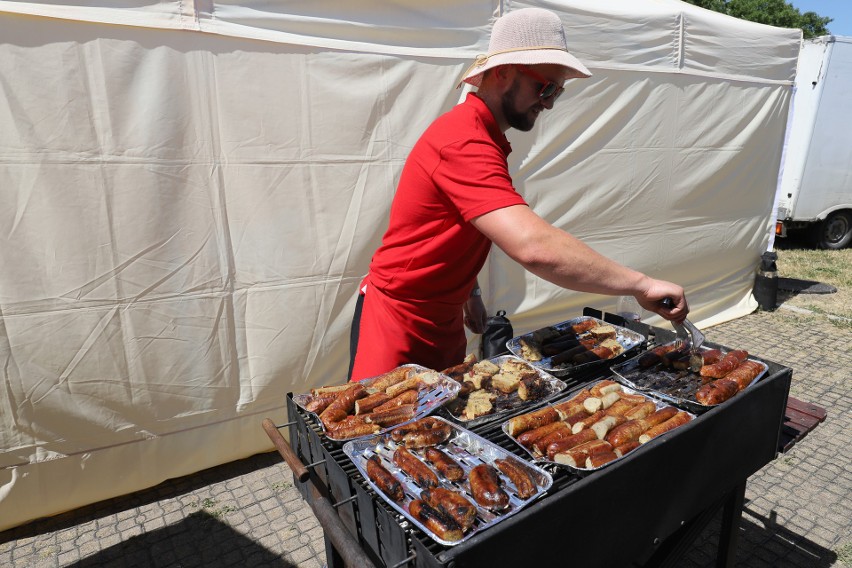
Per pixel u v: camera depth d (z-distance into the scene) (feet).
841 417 12.25
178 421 9.71
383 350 6.47
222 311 9.60
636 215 14.99
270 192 9.57
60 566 8.35
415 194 5.65
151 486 9.80
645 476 4.48
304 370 10.62
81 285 8.39
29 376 8.34
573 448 4.40
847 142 27.14
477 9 10.98
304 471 4.33
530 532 3.72
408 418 4.97
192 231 9.04
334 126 9.91
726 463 5.33
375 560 4.18
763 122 17.21
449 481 4.22
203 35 8.53
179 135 8.63
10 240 7.84
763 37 16.19
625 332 7.00
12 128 7.57
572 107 12.96
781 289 22.63
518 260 4.77
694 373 5.93
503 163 5.14
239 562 8.38
